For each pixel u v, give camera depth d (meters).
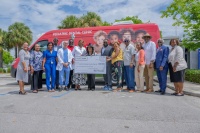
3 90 9.62
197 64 19.25
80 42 9.20
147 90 8.84
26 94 8.21
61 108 5.82
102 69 8.99
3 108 5.87
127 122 4.63
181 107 5.99
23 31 40.38
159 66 8.26
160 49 8.23
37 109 5.72
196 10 12.66
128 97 7.43
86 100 6.88
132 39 10.59
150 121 4.71
